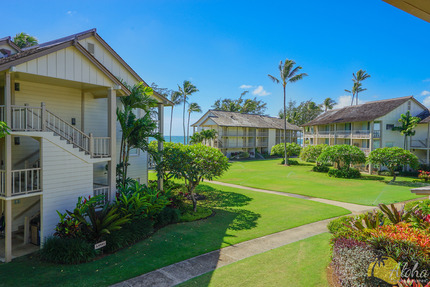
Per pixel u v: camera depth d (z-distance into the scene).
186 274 8.20
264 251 9.90
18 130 9.64
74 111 14.03
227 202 17.89
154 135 14.56
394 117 35.44
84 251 9.11
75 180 11.27
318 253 9.60
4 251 10.16
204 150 15.30
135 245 10.45
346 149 31.06
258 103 84.56
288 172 34.69
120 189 12.95
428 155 33.44
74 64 11.35
